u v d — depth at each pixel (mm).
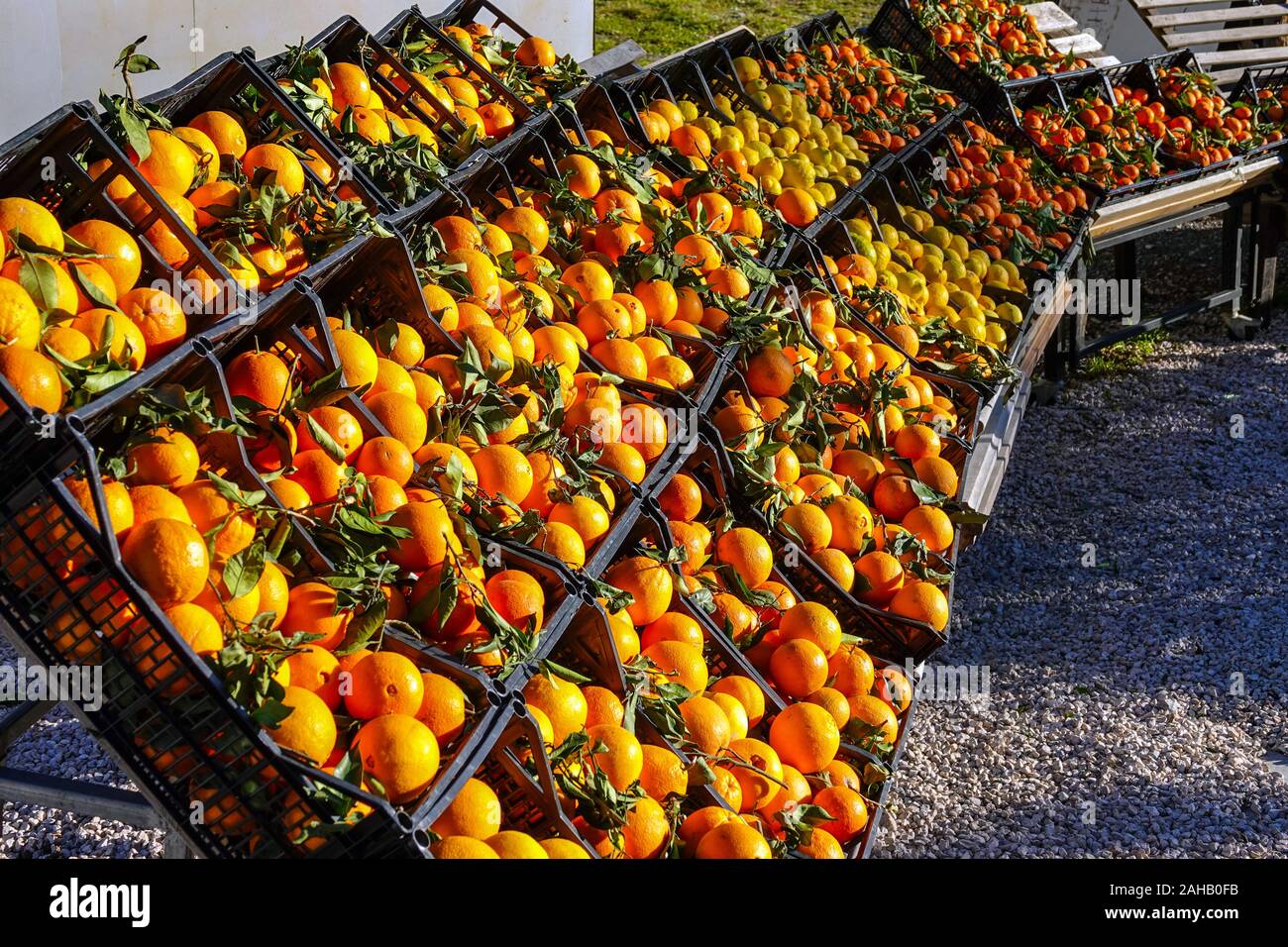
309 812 1802
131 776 1807
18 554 1771
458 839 1931
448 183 3238
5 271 1956
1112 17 12805
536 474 2672
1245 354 8602
